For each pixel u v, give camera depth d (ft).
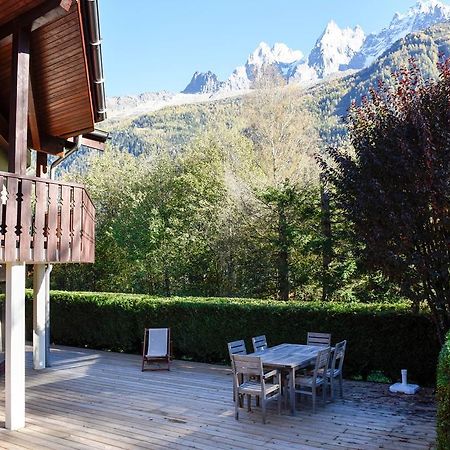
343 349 24.38
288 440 18.16
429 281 23.48
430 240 23.06
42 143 31.76
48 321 33.78
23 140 20.36
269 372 22.30
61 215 22.49
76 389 26.76
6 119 29.22
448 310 23.61
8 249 19.25
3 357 33.73
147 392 25.88
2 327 35.42
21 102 20.39
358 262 28.19
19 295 20.42
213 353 34.81
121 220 61.11
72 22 21.77
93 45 22.75
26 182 20.33
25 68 20.63
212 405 23.09
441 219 22.04
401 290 24.54
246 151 69.26
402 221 22.59
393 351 27.17
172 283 58.39
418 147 22.90
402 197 22.80
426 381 26.35
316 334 27.30
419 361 26.32
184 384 27.78
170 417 21.27
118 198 67.26
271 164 69.26
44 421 20.93
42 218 21.13
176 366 33.53
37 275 33.24
